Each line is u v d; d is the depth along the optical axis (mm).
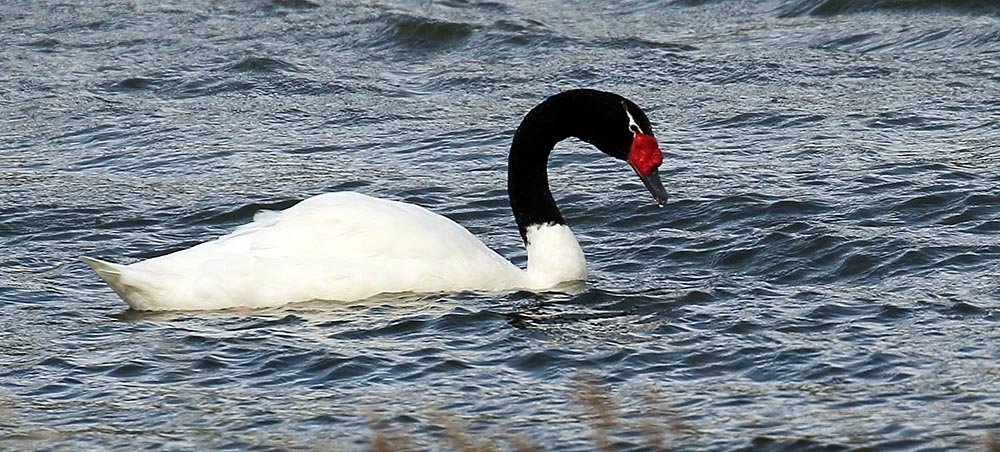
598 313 13672
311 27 29469
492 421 11141
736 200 17656
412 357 12477
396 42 28250
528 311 13711
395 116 23328
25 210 18391
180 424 11305
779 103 23094
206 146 21828
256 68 26453
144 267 13852
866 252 15289
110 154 21547
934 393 11406
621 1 30875
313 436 11000
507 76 25672
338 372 12188
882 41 26531
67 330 13453
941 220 16609
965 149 19859
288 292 13773
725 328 13086
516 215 15000
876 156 19688
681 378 11953
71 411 11586
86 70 26859
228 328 13242
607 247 16359
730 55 26188
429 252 14125
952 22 27141
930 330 12859
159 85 25719
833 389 11586
